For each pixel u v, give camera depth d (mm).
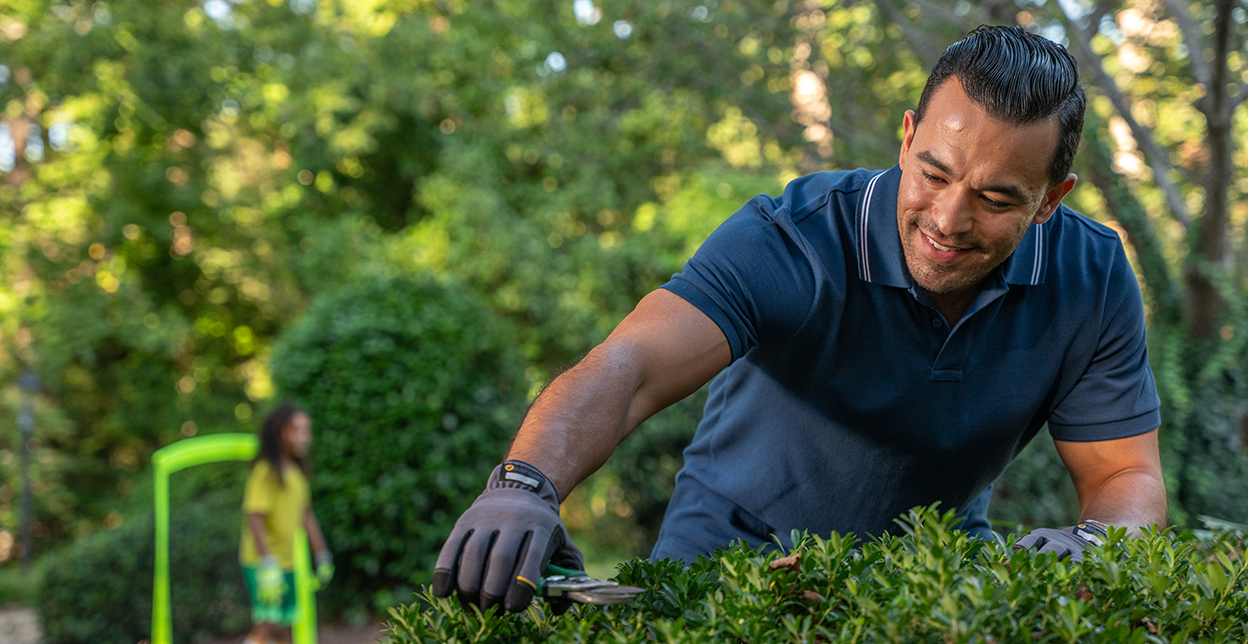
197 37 13414
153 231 14289
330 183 14438
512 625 1076
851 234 1499
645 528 7605
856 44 8000
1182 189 5773
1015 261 1514
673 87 8336
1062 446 1700
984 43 1266
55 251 14086
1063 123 1261
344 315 6621
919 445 1594
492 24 10383
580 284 11344
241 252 14680
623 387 1244
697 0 7875
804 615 1063
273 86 13750
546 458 1122
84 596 6254
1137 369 1632
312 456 6395
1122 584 1056
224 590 6621
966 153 1257
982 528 1902
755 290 1432
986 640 912
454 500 6496
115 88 13508
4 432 12969
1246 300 4520
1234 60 5285
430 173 14195
